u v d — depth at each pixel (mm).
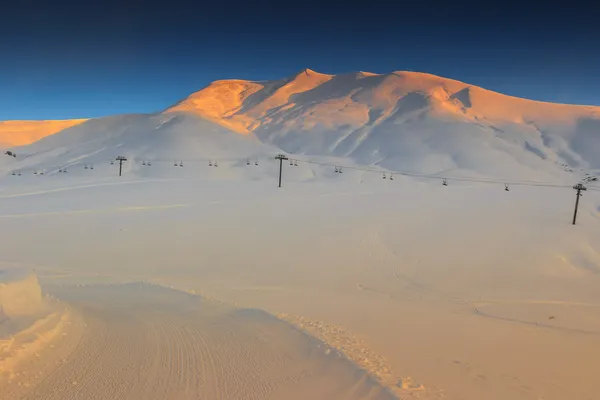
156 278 31266
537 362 12789
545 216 65875
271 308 19781
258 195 75062
